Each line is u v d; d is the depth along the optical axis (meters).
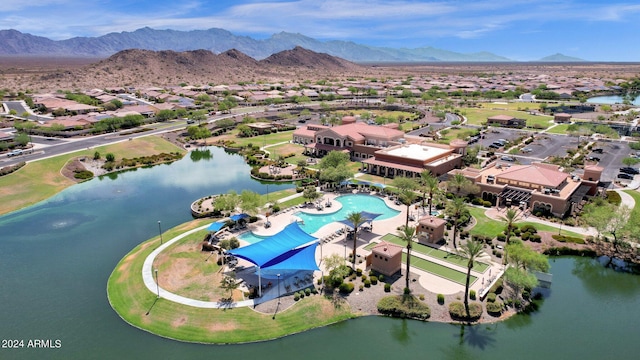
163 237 75.25
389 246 64.50
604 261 69.88
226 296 57.50
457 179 91.12
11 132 159.38
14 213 90.88
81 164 125.25
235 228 79.06
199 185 111.75
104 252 72.31
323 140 143.62
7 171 108.81
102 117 182.00
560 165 119.56
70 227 83.19
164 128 181.50
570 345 49.94
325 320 53.69
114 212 91.50
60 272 65.44
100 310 55.81
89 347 48.97
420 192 100.31
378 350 49.09
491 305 55.12
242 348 49.19
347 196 99.06
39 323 53.12
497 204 90.19
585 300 59.41
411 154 117.50
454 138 159.75
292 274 63.53
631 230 68.25
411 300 56.19
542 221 82.50
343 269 60.00
